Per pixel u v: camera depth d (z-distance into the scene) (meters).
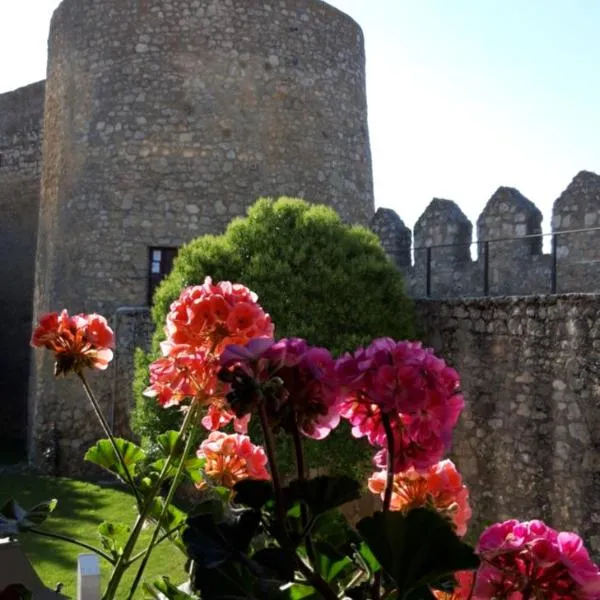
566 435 6.81
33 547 8.89
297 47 13.93
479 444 7.70
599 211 8.16
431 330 8.30
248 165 13.45
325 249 8.34
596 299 6.59
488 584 1.82
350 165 14.70
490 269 9.30
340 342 7.82
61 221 13.98
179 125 13.26
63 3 14.34
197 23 13.35
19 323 19.72
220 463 2.81
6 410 19.72
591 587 1.71
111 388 13.11
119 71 13.41
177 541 2.76
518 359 7.32
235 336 2.38
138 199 13.22
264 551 1.88
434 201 10.16
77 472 13.50
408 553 1.75
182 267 8.73
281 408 1.91
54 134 14.52
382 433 2.11
